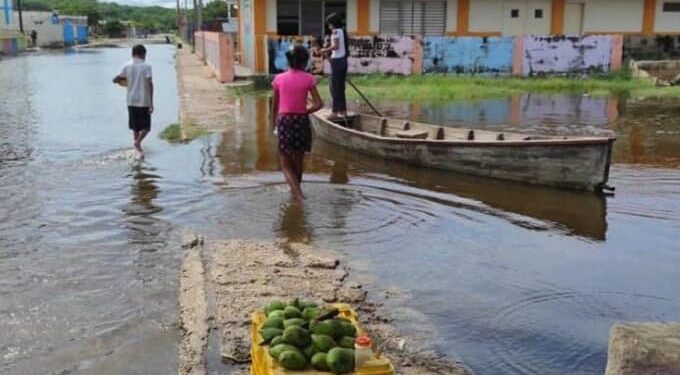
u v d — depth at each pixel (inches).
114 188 342.3
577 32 1050.1
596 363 179.9
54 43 2517.2
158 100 749.3
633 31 1060.5
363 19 973.8
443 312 206.8
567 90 852.6
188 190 339.3
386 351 181.6
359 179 366.9
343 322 147.2
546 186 350.3
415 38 932.6
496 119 609.6
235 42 1337.4
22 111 643.5
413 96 765.9
